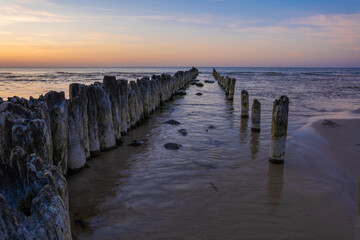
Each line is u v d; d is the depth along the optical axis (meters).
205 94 24.44
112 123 8.34
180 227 4.55
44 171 2.89
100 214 4.90
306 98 21.89
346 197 5.64
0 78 48.41
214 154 8.20
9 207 2.24
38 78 49.09
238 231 4.46
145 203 5.30
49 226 2.35
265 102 19.23
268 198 5.55
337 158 7.85
